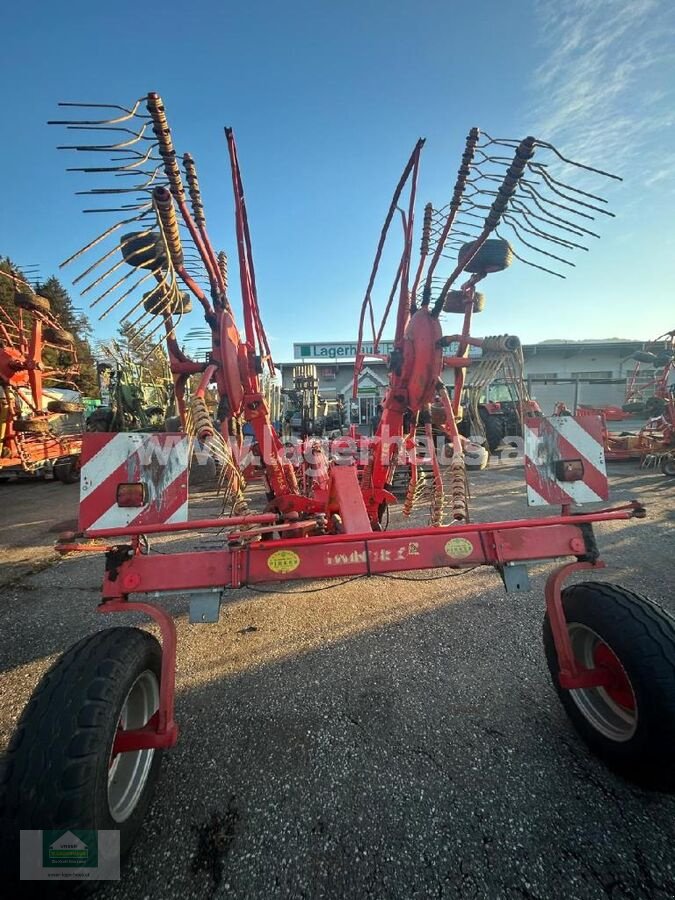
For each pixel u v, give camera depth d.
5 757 1.36
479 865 1.51
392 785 1.84
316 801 1.78
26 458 9.16
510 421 10.12
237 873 1.51
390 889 1.45
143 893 1.46
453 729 2.15
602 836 1.60
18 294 8.59
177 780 1.90
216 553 1.84
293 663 2.76
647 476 8.97
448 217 2.52
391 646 2.91
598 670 1.92
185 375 2.81
